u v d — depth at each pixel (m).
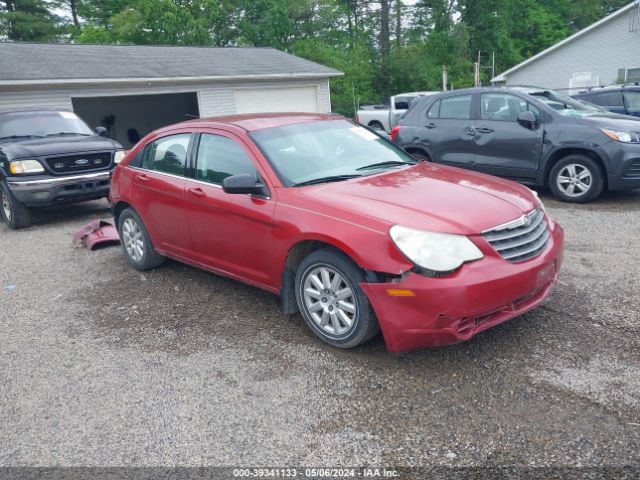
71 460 2.87
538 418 2.93
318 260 3.73
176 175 4.98
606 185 7.73
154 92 17.05
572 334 3.80
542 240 3.75
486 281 3.24
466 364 3.51
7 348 4.23
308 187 4.01
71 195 8.52
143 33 33.47
